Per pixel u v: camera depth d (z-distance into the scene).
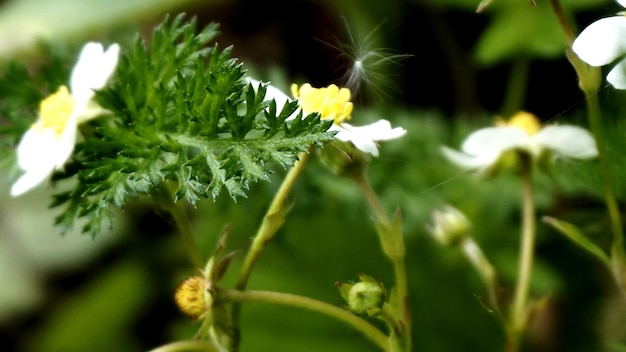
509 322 0.22
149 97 0.22
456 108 0.30
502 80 0.31
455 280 0.28
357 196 0.26
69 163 0.22
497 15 0.28
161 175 0.20
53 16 0.32
